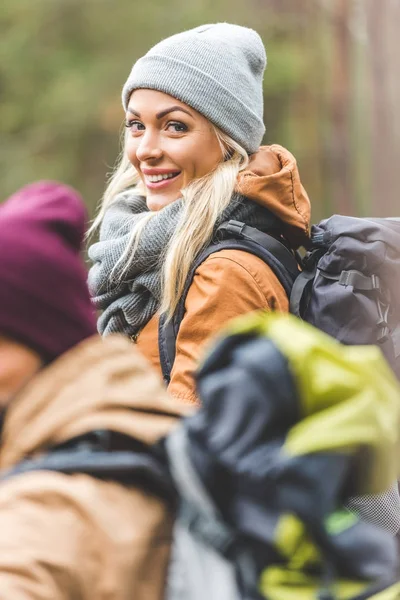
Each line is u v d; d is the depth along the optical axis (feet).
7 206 6.98
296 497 5.90
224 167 13.21
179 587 6.27
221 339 6.37
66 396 6.55
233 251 12.32
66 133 67.92
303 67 70.03
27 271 6.58
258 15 71.41
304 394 6.07
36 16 69.51
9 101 68.95
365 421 6.04
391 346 11.95
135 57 69.21
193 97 13.33
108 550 6.06
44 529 6.01
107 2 69.31
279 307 12.30
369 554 6.22
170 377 12.23
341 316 11.99
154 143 13.50
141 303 12.97
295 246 13.34
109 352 6.81
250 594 6.23
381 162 76.69
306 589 6.20
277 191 12.94
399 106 77.41
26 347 6.63
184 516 6.39
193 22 69.31
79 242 6.95
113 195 14.61
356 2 82.12
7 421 6.57
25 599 5.78
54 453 6.41
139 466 6.30
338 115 73.77
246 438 6.03
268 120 71.41
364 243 12.16
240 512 6.08
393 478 6.30
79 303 6.79
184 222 12.57
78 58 69.26
